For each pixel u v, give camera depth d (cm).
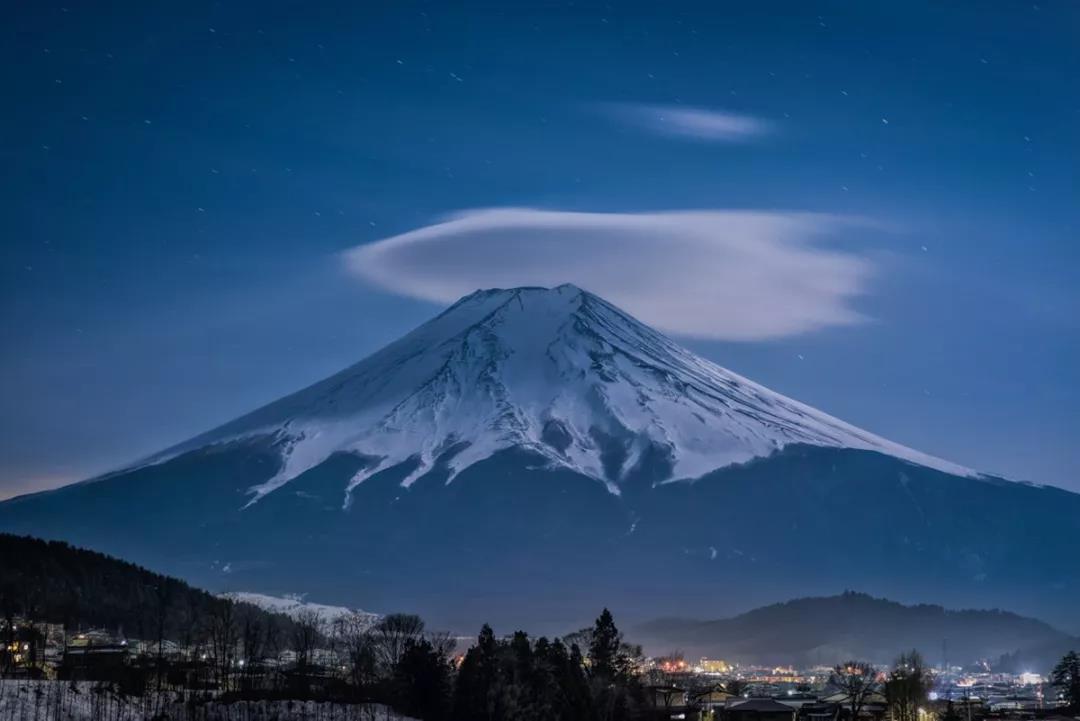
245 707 17850
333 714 18038
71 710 16225
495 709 19175
